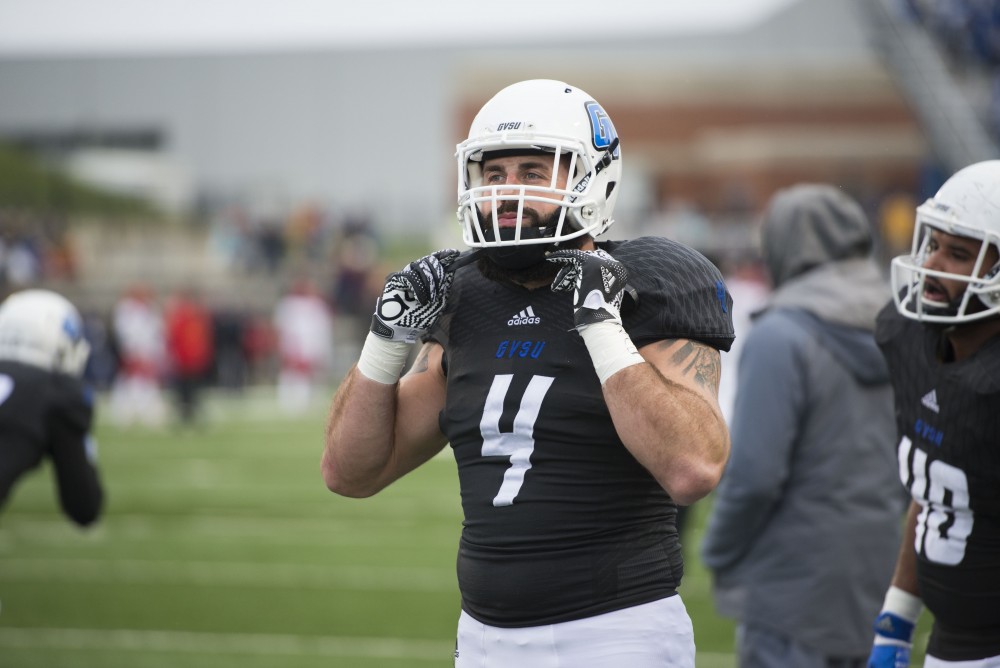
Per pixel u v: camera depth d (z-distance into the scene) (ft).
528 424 28.81
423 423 32.71
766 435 42.52
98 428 198.49
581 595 28.27
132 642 69.62
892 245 267.18
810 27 356.59
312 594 82.53
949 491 32.78
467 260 30.71
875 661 36.55
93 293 294.25
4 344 49.01
